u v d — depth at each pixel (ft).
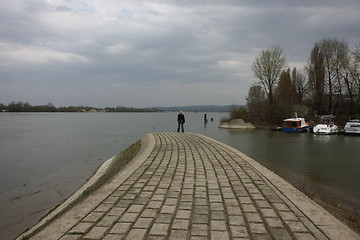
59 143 95.86
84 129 164.66
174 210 13.41
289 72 157.69
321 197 29.78
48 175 48.47
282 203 14.34
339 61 131.13
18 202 33.65
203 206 13.98
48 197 35.68
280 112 144.77
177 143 41.27
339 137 99.35
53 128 172.76
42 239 10.23
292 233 10.78
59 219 12.19
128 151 45.37
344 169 46.09
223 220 12.16
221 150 34.01
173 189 17.04
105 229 11.15
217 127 166.71
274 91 147.43
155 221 12.03
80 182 43.55
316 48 141.69
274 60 142.92
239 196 15.62
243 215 12.73
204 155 30.27
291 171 44.80
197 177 20.18
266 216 12.57
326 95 142.72
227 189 17.07
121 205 14.07
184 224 11.71
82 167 55.42
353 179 39.17
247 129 142.92
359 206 26.89
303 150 68.80
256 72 147.33
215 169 22.99
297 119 122.72
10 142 98.84
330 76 137.59
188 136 53.16
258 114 157.48
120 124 222.69
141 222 11.91
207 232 10.93
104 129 164.86
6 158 65.92
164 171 22.21
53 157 67.41
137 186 17.70
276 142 85.71
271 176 20.22
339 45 134.51
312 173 43.21
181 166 24.25
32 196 36.14
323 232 10.82
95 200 14.84
